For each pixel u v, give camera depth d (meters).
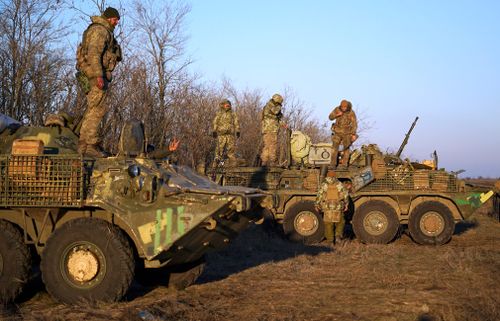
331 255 12.07
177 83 18.67
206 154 19.02
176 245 7.27
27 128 8.59
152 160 7.85
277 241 14.66
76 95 15.17
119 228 7.40
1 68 14.73
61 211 7.61
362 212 15.09
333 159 16.08
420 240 14.95
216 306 7.39
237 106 26.56
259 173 15.97
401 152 16.31
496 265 10.66
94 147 8.53
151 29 19.11
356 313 7.15
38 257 8.39
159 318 6.64
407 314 7.07
